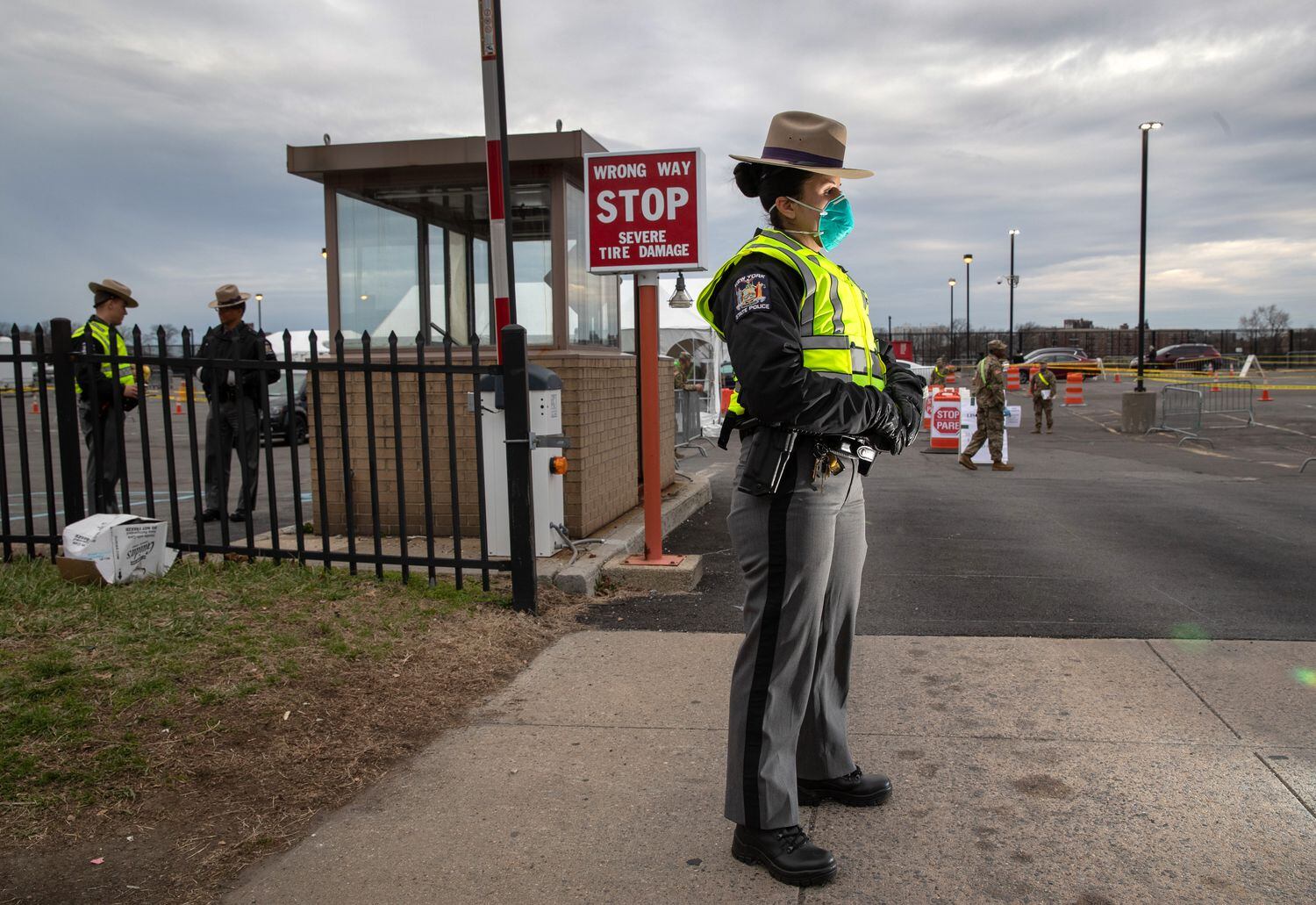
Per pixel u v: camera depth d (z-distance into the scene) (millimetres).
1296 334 53875
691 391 16594
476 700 3762
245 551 5086
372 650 4000
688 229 5500
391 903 2398
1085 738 3330
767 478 2426
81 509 5055
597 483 6535
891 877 2488
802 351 2359
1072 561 6395
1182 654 4238
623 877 2508
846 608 2691
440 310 6664
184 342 4973
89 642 3725
